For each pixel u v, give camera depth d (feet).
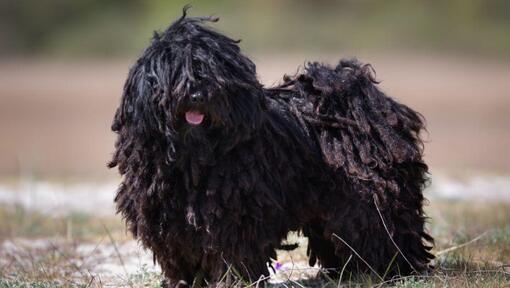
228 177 33.88
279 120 35.94
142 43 222.69
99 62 213.66
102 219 59.06
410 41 208.95
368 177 36.40
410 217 37.50
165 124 33.37
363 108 37.22
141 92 33.60
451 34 211.82
